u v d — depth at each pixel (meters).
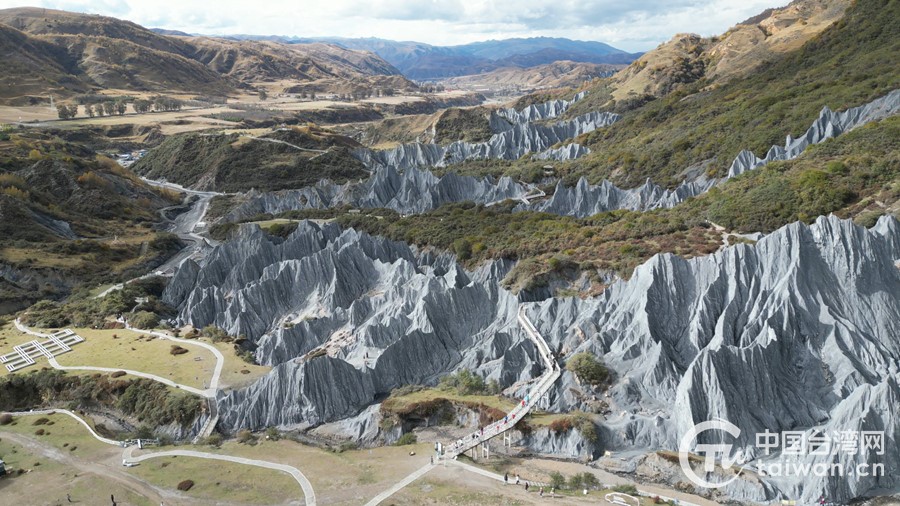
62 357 98.25
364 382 89.56
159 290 130.12
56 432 79.75
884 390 64.12
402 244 138.12
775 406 72.44
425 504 60.34
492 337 94.56
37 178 177.12
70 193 177.25
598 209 162.25
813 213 101.94
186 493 64.38
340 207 189.88
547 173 194.00
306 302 118.38
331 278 119.62
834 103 145.25
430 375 94.06
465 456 70.88
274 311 116.81
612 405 77.88
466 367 92.50
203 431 81.19
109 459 72.62
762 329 79.56
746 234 106.69
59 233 154.50
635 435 73.00
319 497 62.62
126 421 85.25
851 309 79.56
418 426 80.81
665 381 78.38
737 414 70.38
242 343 104.62
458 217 159.25
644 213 132.50
